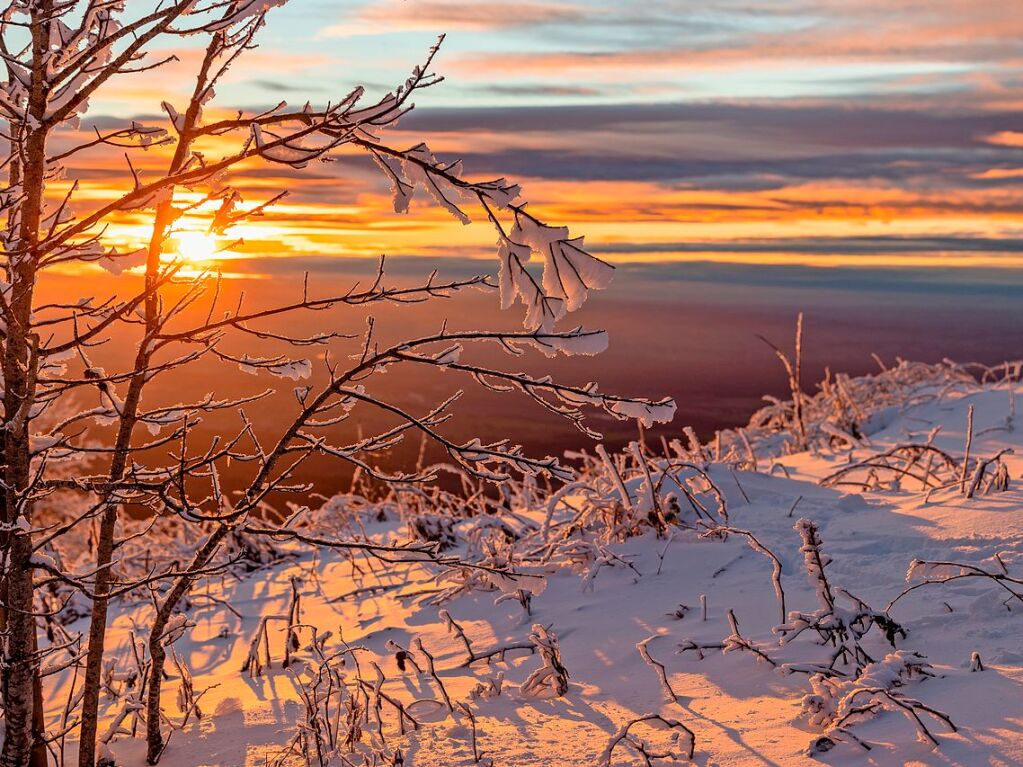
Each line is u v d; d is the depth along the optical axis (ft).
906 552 16.39
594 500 20.10
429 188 9.51
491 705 13.07
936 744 9.53
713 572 17.24
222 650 19.04
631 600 16.70
